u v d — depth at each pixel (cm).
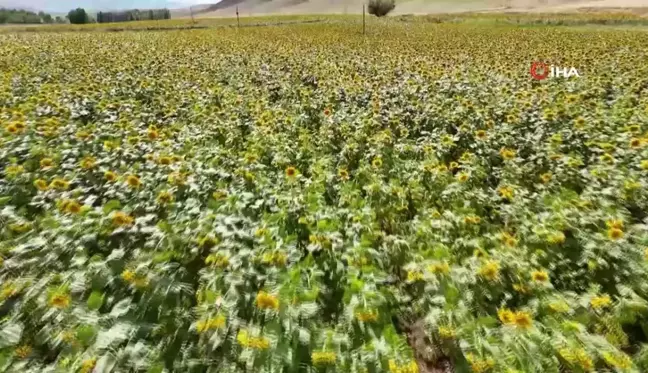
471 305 397
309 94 1277
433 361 377
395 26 4984
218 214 516
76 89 1206
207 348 345
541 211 552
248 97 1225
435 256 457
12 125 730
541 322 380
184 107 1108
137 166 653
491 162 732
